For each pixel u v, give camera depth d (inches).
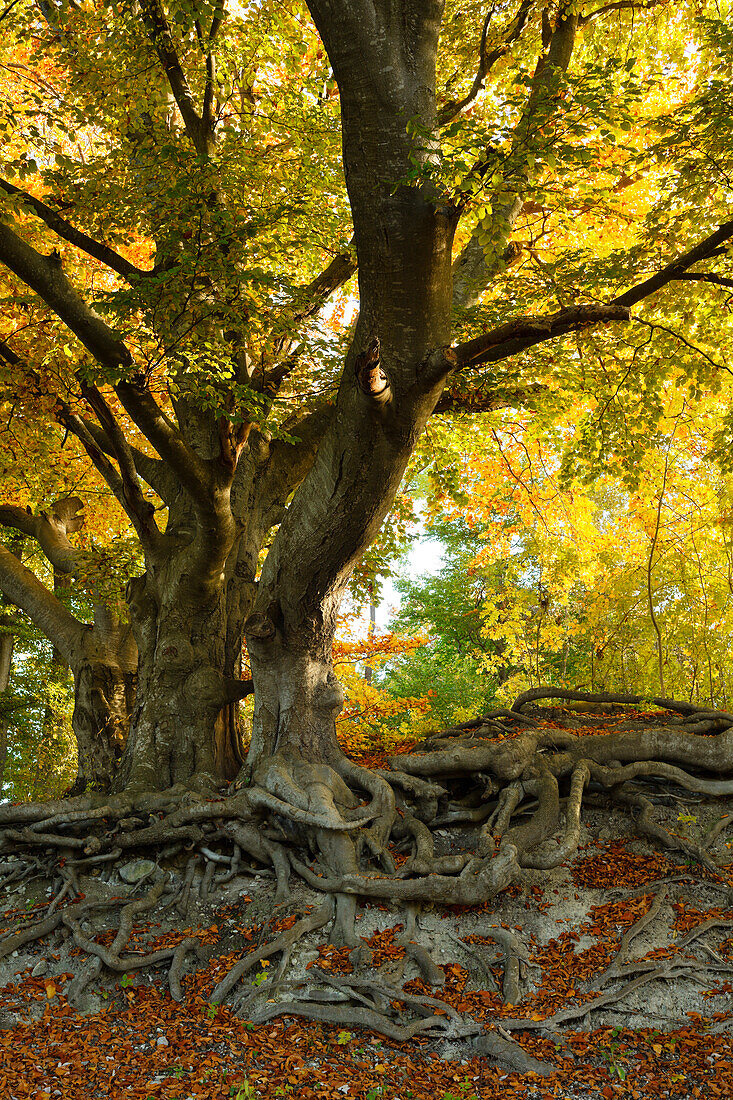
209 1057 252.5
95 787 429.7
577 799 373.4
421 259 262.8
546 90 276.1
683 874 346.6
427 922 318.7
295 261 451.2
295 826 349.1
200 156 353.7
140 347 353.1
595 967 297.1
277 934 305.1
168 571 415.5
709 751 398.9
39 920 327.0
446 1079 246.4
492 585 864.3
